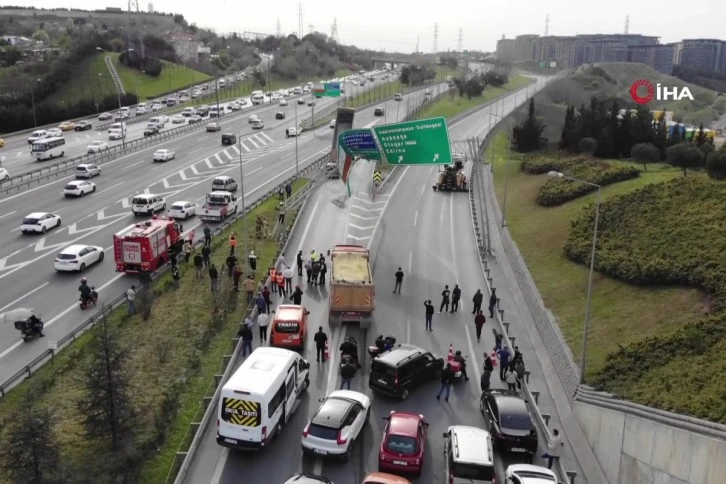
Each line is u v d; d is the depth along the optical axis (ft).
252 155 303.68
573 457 90.94
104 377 85.97
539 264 167.84
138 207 194.39
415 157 178.70
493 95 613.52
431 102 492.13
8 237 172.45
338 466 83.10
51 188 227.40
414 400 101.14
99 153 286.25
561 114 392.27
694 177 176.35
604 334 123.34
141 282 136.87
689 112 487.20
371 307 124.98
